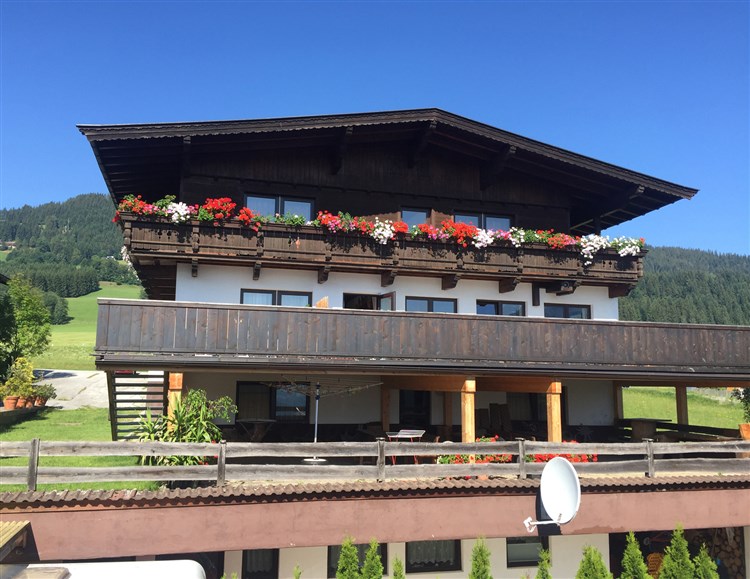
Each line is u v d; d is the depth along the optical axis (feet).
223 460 33.40
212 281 52.34
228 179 53.62
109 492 31.71
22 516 30.04
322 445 35.09
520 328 47.29
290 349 42.39
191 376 53.21
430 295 58.18
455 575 43.11
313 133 53.47
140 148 49.65
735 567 48.03
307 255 52.19
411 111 54.44
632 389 134.62
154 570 26.68
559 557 45.44
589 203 66.49
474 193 61.11
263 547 32.65
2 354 83.56
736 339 53.31
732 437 50.14
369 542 33.99
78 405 91.97
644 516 37.86
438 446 36.83
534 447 37.91
